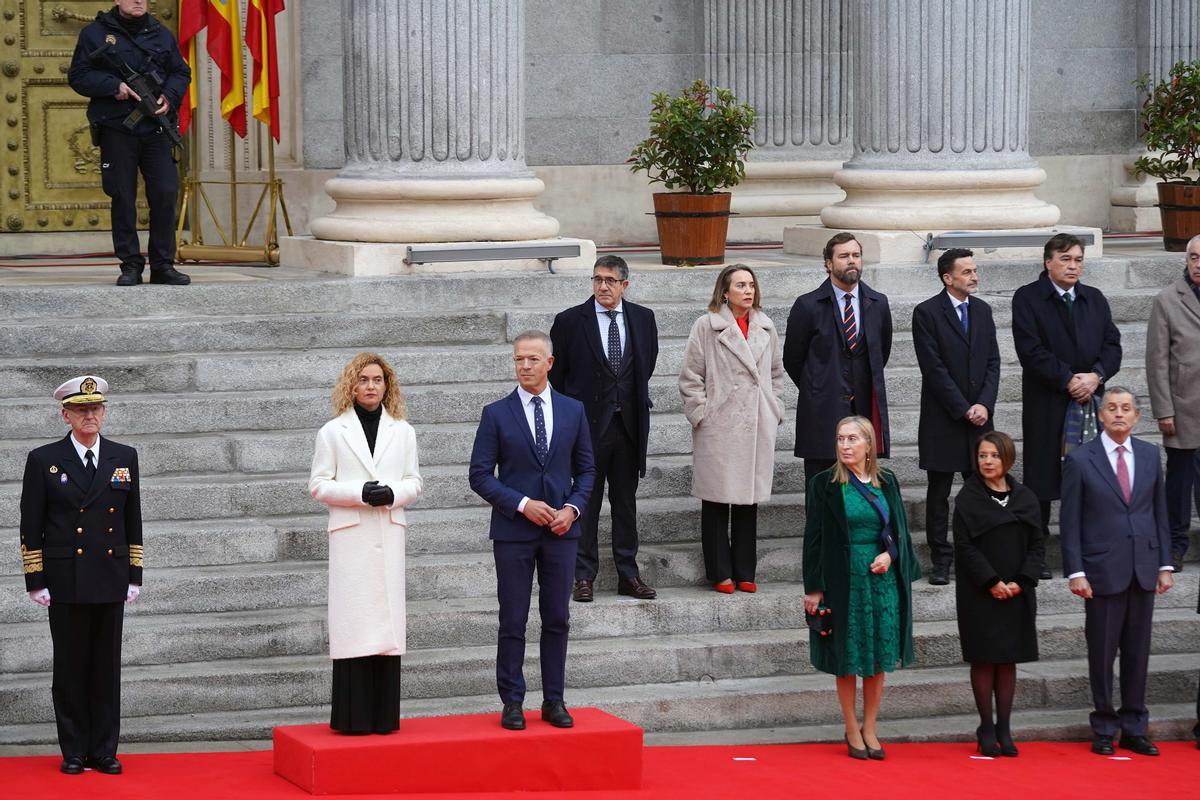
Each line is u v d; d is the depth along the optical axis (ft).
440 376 66.13
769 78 95.61
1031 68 102.37
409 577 56.08
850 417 50.85
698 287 74.54
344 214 75.10
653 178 86.69
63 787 44.16
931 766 49.90
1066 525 53.06
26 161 85.76
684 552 59.06
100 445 46.47
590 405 56.13
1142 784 48.65
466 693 52.90
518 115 76.02
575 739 46.24
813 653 51.29
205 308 67.31
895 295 74.84
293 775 45.11
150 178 67.97
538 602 55.93
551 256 74.08
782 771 48.73
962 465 58.29
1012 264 76.59
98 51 67.10
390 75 73.87
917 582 59.62
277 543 56.34
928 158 80.02
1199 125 85.10
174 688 50.44
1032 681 56.03
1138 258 78.48
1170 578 53.11
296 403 62.39
